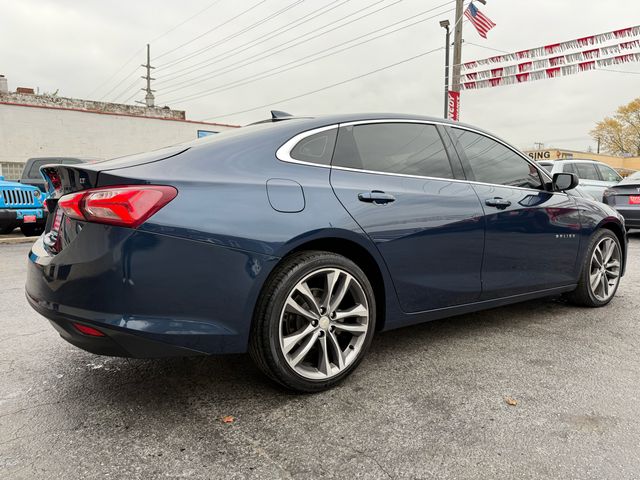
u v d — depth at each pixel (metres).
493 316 3.71
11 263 6.43
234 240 2.04
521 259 3.24
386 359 2.81
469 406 2.22
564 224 3.55
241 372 2.63
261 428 2.02
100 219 1.88
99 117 21.70
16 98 25.42
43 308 2.01
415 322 2.76
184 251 1.95
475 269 2.96
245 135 2.44
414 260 2.64
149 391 2.39
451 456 1.82
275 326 2.17
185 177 2.06
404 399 2.29
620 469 1.73
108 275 1.86
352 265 2.40
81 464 1.76
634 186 8.02
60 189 2.31
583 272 3.80
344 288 2.38
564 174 3.53
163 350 1.96
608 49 13.16
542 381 2.49
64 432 1.99
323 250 2.38
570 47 13.80
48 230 2.45
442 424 2.05
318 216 2.27
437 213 2.73
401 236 2.57
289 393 2.36
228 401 2.28
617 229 4.14
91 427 2.04
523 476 1.69
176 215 1.95
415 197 2.67
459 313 2.99
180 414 2.15
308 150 2.46
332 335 2.37
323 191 2.35
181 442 1.92
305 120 2.62
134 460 1.79
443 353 2.90
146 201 1.90
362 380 2.51
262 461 1.79
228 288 2.04
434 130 3.04
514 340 3.14
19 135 19.88
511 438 1.94
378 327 2.64
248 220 2.09
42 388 2.43
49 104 26.42
